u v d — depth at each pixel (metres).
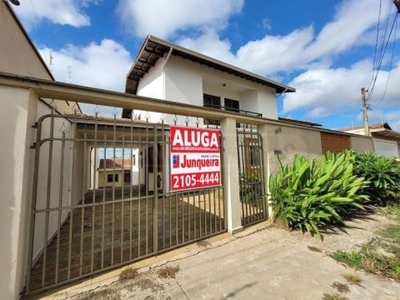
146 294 2.11
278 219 4.10
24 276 2.09
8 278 1.88
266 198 4.40
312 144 5.98
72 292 2.12
